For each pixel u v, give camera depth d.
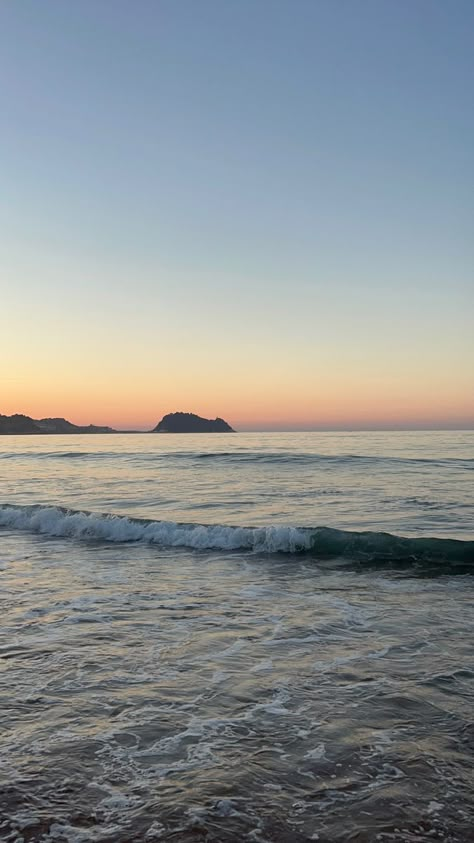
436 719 4.84
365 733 4.62
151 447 59.38
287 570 10.73
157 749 4.40
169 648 6.66
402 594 8.98
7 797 3.79
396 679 5.70
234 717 4.94
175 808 3.64
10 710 5.11
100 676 5.86
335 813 3.59
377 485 23.00
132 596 8.93
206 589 9.36
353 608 8.21
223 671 5.97
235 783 3.92
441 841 3.32
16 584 9.73
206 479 26.56
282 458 35.91
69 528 14.94
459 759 4.20
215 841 3.33
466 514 15.88
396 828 3.43
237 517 15.98
